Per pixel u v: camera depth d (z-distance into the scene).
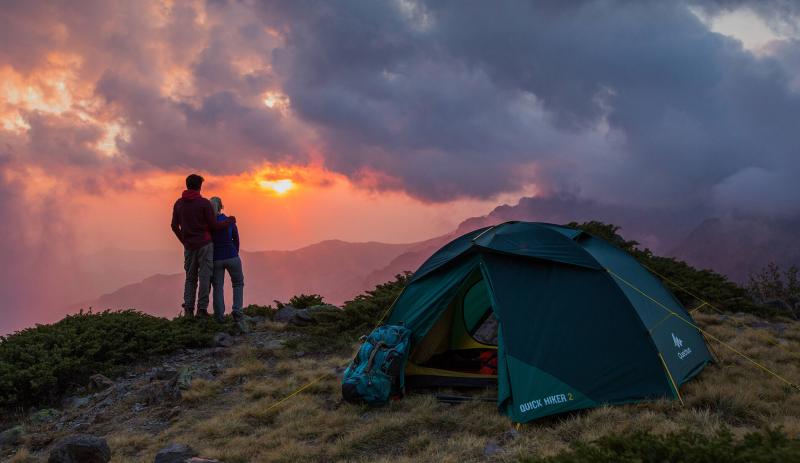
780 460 4.12
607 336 8.67
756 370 9.73
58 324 14.22
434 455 7.05
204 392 10.22
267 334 14.28
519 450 6.81
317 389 10.12
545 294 9.12
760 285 19.28
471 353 11.08
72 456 7.21
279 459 7.36
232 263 14.48
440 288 10.18
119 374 11.99
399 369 9.48
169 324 13.82
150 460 7.65
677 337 9.52
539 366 8.41
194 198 14.06
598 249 10.19
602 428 7.21
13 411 10.68
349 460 7.27
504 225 10.54
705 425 7.11
